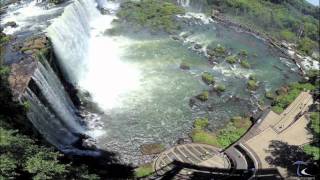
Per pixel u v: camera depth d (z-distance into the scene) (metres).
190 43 111.44
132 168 68.31
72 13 99.31
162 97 87.12
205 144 74.88
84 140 72.94
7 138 38.47
